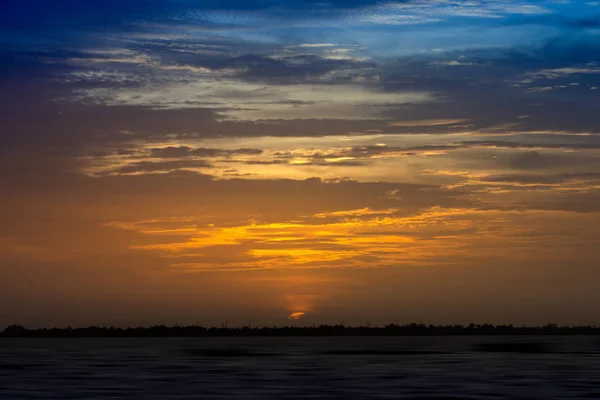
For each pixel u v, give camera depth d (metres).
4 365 104.50
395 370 88.81
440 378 74.50
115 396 57.88
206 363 110.19
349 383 69.00
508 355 141.00
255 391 61.44
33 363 110.69
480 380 71.56
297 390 62.06
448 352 164.62
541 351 169.50
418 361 113.75
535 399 54.69
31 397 57.44
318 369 92.12
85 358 131.25
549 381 69.88
